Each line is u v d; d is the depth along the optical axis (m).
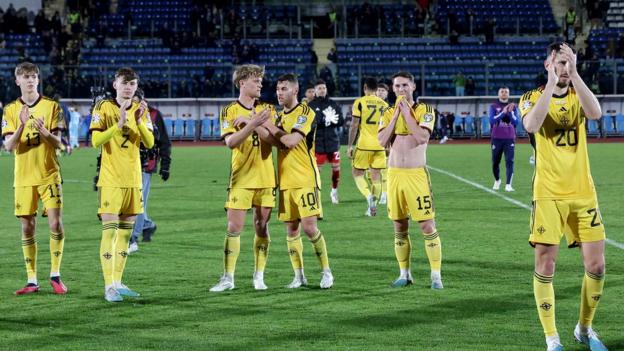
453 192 20.30
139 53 47.62
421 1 50.38
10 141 9.56
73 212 17.17
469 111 44.88
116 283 9.53
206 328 7.97
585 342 7.38
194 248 12.73
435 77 45.44
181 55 47.56
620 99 43.94
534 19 50.16
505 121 20.22
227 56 47.53
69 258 11.93
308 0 51.56
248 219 16.19
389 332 7.76
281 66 45.06
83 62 47.19
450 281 10.14
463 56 47.44
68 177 25.19
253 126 9.29
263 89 44.16
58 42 47.38
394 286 9.88
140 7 51.59
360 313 8.53
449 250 12.32
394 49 47.94
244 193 9.63
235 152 9.67
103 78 43.97
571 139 7.21
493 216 16.02
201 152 36.94
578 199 7.18
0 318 8.44
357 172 16.62
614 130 44.06
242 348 7.26
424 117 9.69
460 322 8.11
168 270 11.01
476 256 11.80
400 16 49.47
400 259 9.93
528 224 14.92
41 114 9.73
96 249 12.69
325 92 18.17
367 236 13.79
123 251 9.59
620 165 27.36
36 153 9.68
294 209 9.77
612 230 14.01
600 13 49.81
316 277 10.49
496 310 8.60
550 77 7.00
